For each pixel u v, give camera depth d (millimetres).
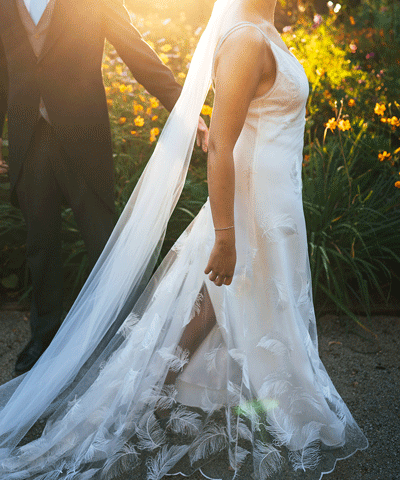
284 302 1729
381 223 3121
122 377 1797
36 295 2408
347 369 2492
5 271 3201
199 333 1781
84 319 1943
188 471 1799
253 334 1754
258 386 1774
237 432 1745
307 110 4133
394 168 3498
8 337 2744
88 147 2178
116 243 1915
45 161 2197
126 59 2213
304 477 1767
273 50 1520
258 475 1734
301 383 1791
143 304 1866
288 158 1687
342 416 1909
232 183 1490
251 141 1641
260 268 1714
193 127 1793
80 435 1814
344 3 7055
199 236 1771
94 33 2105
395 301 3094
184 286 1774
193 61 1748
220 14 1671
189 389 1841
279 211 1688
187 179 3287
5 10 2037
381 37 5895
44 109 2131
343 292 3059
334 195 3082
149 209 1846
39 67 2059
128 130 3586
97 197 2270
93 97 2152
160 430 1812
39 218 2291
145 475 1771
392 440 1994
